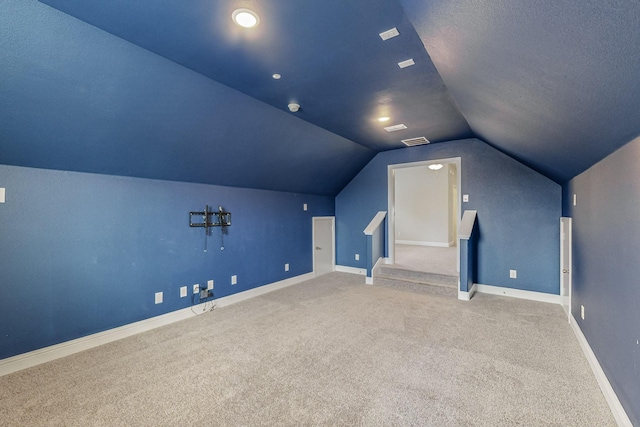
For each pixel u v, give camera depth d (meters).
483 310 3.72
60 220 2.64
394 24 1.82
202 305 3.78
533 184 4.18
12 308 2.38
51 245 2.58
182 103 2.65
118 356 2.62
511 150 3.71
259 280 4.59
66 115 2.24
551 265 4.07
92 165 2.76
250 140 3.55
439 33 1.52
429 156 5.02
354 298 4.30
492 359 2.51
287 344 2.82
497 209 4.44
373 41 2.00
